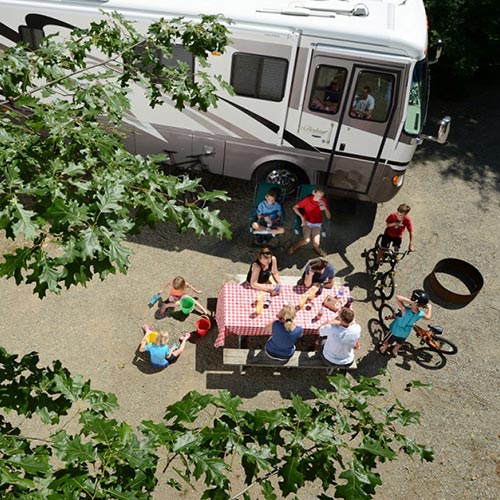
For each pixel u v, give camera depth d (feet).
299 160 27.02
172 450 8.66
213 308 24.11
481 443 20.45
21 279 8.87
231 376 21.66
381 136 25.22
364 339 23.65
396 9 25.07
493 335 24.44
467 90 41.11
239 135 26.78
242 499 17.95
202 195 11.33
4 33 25.90
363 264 26.94
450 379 22.48
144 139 27.91
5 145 10.11
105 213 9.24
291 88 24.85
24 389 10.60
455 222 30.14
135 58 15.05
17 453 8.02
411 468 19.52
